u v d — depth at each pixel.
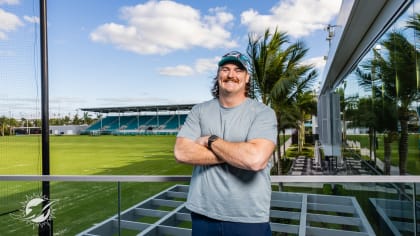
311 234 2.00
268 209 1.38
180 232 2.20
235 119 1.45
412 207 1.92
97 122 63.03
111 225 2.32
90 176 2.10
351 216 2.07
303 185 1.93
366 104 5.11
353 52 6.32
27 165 17.06
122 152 24.23
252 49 7.82
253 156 1.26
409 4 2.95
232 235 1.34
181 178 2.00
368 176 1.77
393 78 3.51
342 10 4.91
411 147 2.93
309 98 12.43
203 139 1.42
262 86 7.93
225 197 1.35
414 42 2.83
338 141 8.70
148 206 2.28
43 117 2.70
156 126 56.31
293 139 20.61
